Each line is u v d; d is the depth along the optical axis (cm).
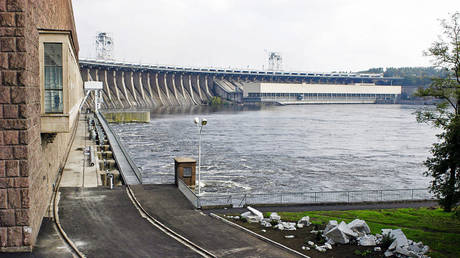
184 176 3825
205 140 10938
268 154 8725
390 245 2370
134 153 8625
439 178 3281
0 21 2156
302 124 16238
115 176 4431
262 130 13775
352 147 10000
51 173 3422
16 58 2183
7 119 2191
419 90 3553
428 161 3328
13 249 2245
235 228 2778
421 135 12744
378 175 6788
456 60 3319
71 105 3272
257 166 7356
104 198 3384
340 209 3462
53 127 2800
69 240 2417
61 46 2806
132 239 2497
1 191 2211
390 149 9744
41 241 2405
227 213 3130
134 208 3138
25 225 2250
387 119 19188
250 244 2486
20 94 2192
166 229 2703
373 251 2380
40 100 2720
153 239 2511
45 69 2805
